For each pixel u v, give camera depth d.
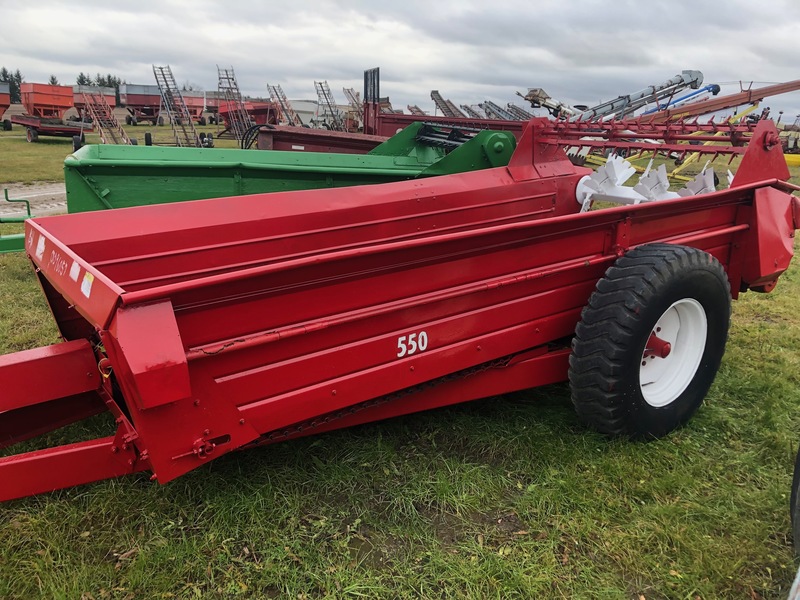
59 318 3.20
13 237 4.68
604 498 2.70
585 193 4.27
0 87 33.66
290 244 3.38
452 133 5.19
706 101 12.48
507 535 2.49
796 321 5.23
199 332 2.08
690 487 2.80
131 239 3.02
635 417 3.05
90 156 4.07
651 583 2.27
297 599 2.15
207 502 2.57
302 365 2.36
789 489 2.81
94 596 2.14
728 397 3.74
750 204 3.70
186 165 4.14
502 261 2.84
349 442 3.08
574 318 3.28
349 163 4.66
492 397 3.62
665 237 3.41
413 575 2.26
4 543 2.37
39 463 2.36
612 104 12.90
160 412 2.05
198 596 2.15
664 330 3.25
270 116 30.53
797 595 1.92
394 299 2.55
